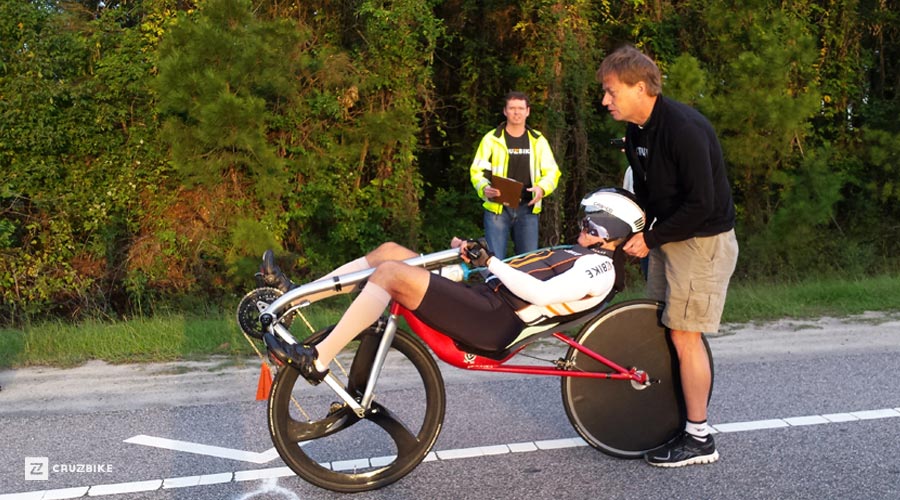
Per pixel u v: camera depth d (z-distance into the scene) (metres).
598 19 13.86
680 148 3.89
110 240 11.90
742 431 4.62
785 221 11.63
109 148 11.83
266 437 4.61
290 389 3.82
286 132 11.77
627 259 5.01
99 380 5.79
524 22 12.82
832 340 6.72
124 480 4.03
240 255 10.97
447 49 14.11
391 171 12.42
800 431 4.61
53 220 11.79
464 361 3.93
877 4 14.49
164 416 4.99
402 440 3.96
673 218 3.96
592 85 13.10
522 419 4.85
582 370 4.24
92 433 4.70
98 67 11.74
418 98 13.38
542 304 3.81
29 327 7.34
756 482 3.95
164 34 10.89
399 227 12.43
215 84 9.88
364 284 3.90
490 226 7.38
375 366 3.85
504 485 3.95
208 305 11.23
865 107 14.25
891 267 12.80
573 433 4.63
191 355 6.45
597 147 14.03
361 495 3.87
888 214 13.99
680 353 4.18
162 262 11.59
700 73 11.44
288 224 12.23
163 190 11.82
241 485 3.97
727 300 8.11
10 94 11.52
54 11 11.96
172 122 10.38
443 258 3.85
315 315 7.80
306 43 12.42
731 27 12.16
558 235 12.67
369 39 12.10
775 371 5.80
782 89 11.70
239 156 10.52
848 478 3.98
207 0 10.32
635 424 4.30
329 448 4.37
